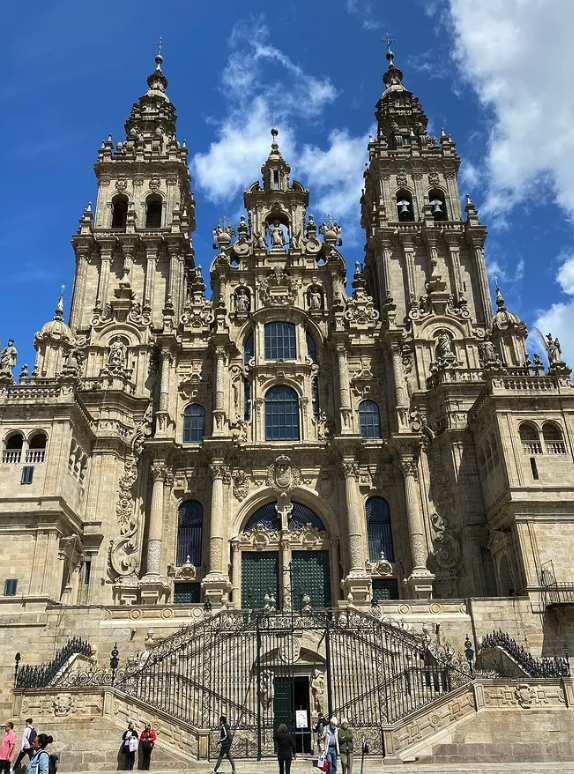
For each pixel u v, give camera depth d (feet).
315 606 147.33
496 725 83.25
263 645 105.40
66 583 130.93
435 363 164.45
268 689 98.02
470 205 188.03
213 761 80.64
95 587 136.67
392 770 72.54
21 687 87.61
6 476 127.24
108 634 116.47
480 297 177.78
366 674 98.32
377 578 147.95
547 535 125.70
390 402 161.89
